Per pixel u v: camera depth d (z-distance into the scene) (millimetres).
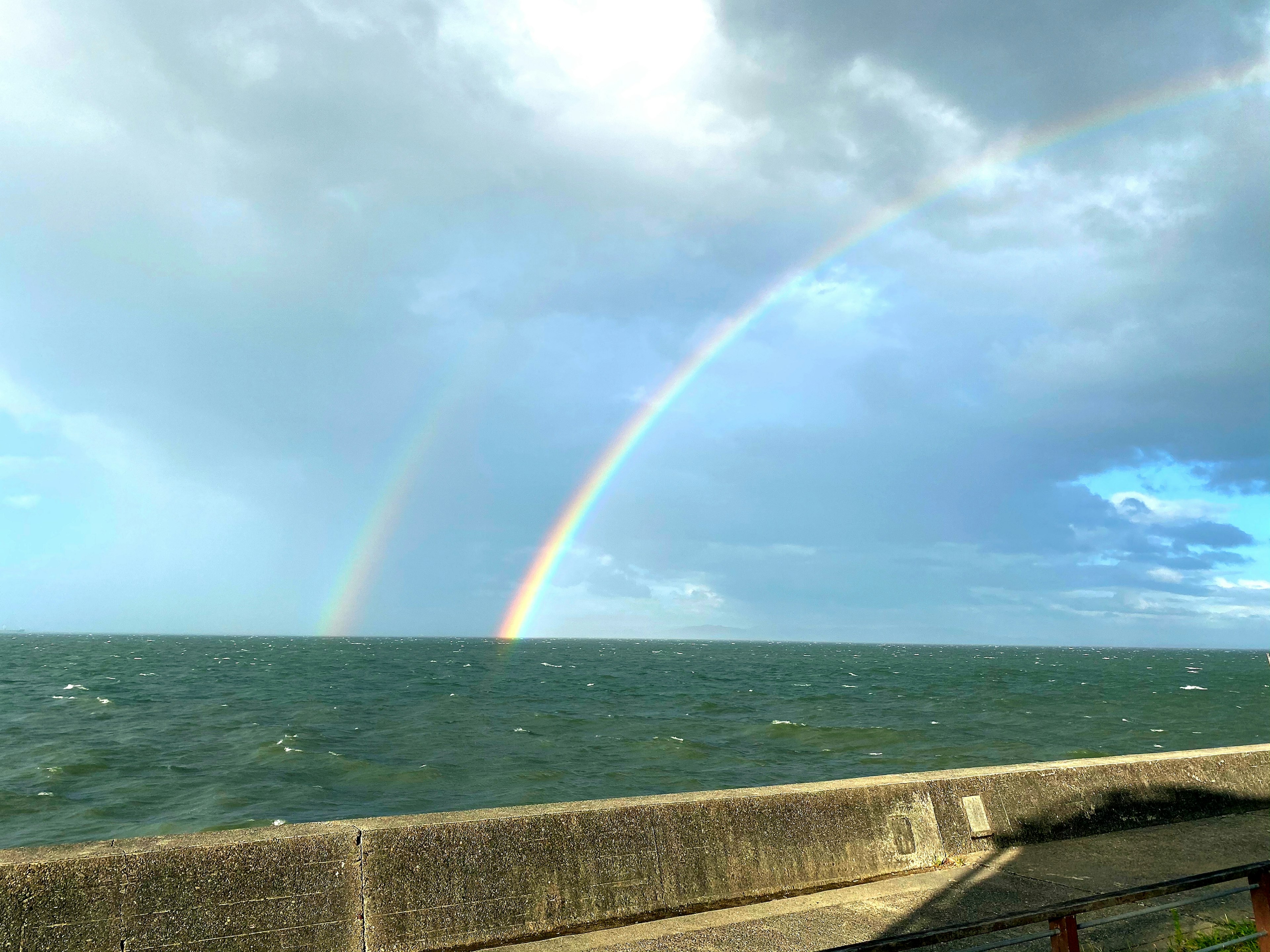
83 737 31516
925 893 5160
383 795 21141
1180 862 5855
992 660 170875
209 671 82938
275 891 4066
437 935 4289
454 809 19734
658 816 5066
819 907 4914
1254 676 104562
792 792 5566
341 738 31531
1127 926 4742
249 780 22672
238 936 3939
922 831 5832
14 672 74812
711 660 151500
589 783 22703
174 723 36375
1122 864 5781
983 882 5379
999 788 6336
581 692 59750
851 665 131250
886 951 2443
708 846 5121
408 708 44250
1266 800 7492
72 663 93375
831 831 5520
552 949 4285
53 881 3732
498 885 4508
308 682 67875
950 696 58312
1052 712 45312
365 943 4141
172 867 3938
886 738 31906
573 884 4688
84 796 20844
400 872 4328
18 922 3625
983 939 4496
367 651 181375
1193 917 4898
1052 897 5109
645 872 4895
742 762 26391
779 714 43031
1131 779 6945
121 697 49469
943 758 27562
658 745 29781
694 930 4539
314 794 21047
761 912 4848
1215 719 41500
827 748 29734
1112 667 134500
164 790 21672
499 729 34812
